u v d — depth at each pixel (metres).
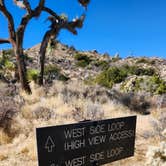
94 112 10.31
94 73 36.00
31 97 11.84
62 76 23.30
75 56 49.00
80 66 43.72
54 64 38.66
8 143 7.29
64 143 4.43
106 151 5.04
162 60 50.38
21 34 13.63
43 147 4.19
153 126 8.79
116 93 15.43
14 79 16.53
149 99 14.70
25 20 13.78
